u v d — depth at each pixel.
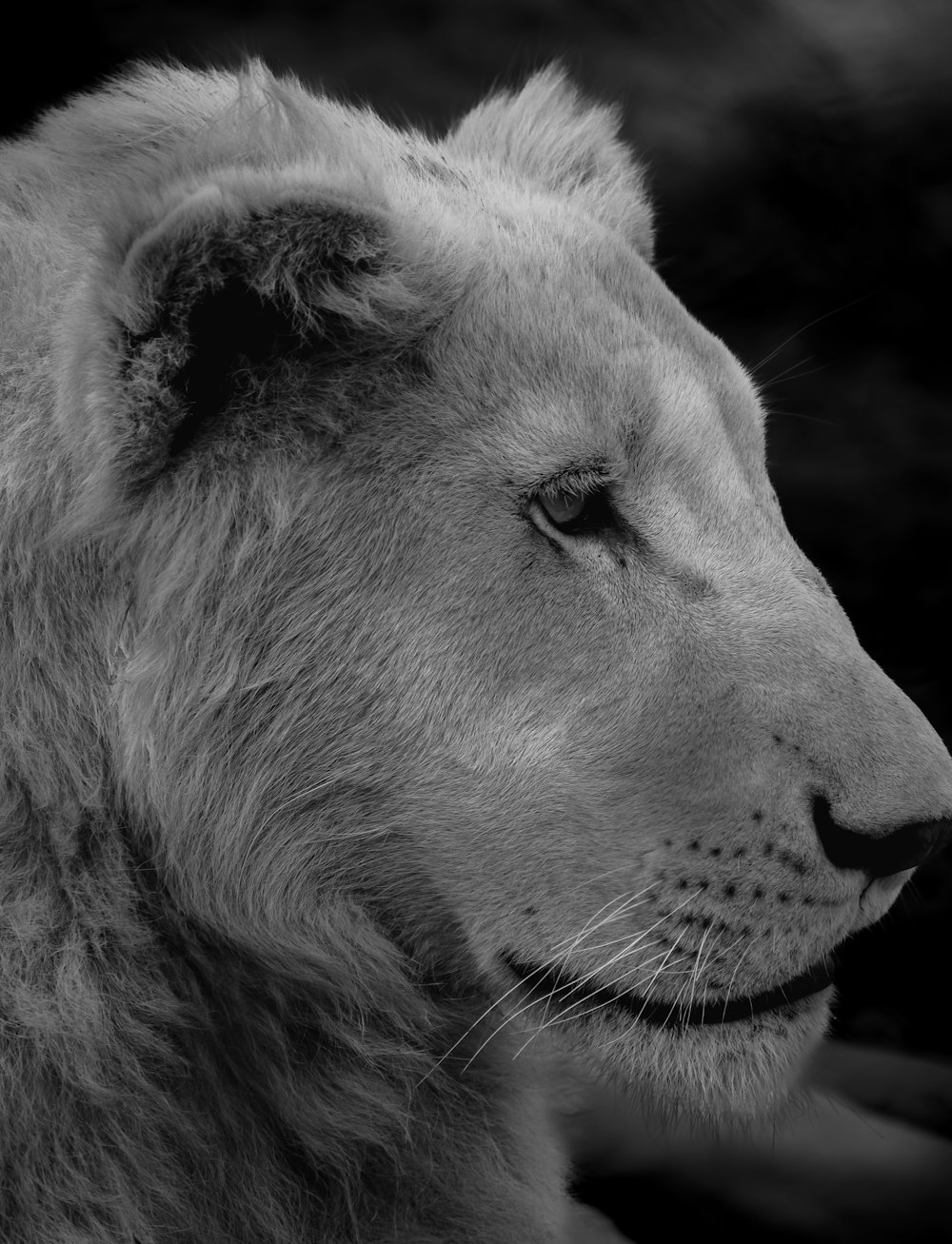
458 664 5.33
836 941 5.41
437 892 5.50
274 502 5.27
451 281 5.42
